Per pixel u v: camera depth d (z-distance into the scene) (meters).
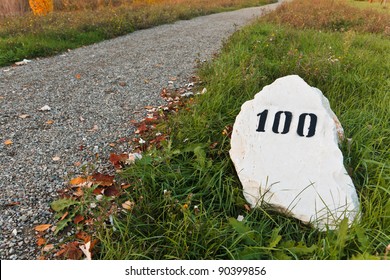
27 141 3.22
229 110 3.37
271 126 2.54
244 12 14.98
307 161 2.36
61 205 2.35
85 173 2.70
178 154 2.81
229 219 2.13
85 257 2.03
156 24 10.43
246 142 2.53
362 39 6.73
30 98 4.28
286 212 2.25
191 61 6.07
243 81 3.90
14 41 6.59
